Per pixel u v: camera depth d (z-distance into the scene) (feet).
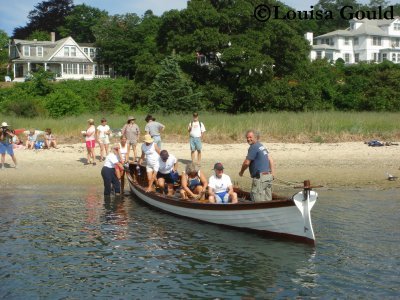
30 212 43.75
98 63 245.04
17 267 30.19
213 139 82.12
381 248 33.47
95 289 26.96
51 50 237.66
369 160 70.90
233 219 37.37
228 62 147.02
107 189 51.34
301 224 33.35
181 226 39.45
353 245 34.12
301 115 99.71
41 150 73.51
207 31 146.61
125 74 245.24
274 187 56.29
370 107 172.55
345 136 86.63
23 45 232.12
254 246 34.06
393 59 286.66
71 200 48.96
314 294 26.21
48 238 36.06
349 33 291.99
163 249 33.63
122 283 27.81
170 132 86.43
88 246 34.30
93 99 175.11
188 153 72.79
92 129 65.26
